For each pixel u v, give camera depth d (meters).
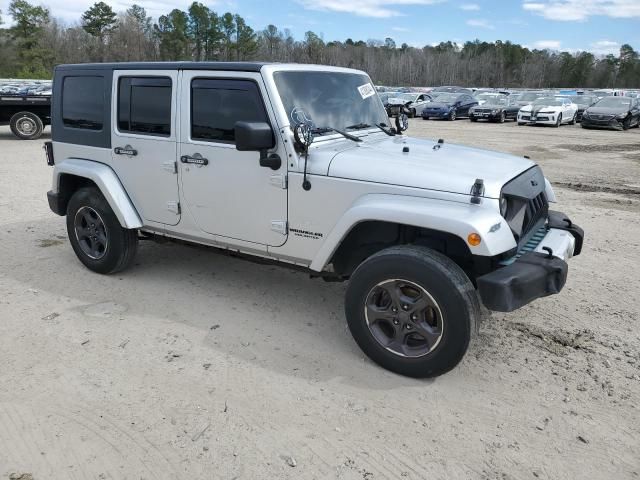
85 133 5.04
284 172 3.86
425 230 3.68
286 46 92.62
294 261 4.09
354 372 3.65
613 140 18.19
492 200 3.27
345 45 113.62
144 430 3.04
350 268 4.08
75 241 5.34
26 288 4.96
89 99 4.96
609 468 2.82
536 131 21.53
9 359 3.74
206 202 4.34
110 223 4.98
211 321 4.38
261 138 3.64
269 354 3.87
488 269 3.49
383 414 3.22
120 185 4.88
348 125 4.38
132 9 95.19
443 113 27.36
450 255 3.68
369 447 2.94
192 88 4.23
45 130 19.50
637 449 2.96
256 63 3.94
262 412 3.22
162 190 4.60
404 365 3.53
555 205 8.56
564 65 114.88
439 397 3.40
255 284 5.15
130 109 4.66
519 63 116.06
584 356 3.90
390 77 103.56
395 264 3.39
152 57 82.88
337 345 4.02
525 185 3.66
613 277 5.43
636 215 7.95
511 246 3.29
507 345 4.04
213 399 3.33
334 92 4.36
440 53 118.44
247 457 2.85
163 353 3.86
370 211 3.45
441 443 2.99
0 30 71.75
